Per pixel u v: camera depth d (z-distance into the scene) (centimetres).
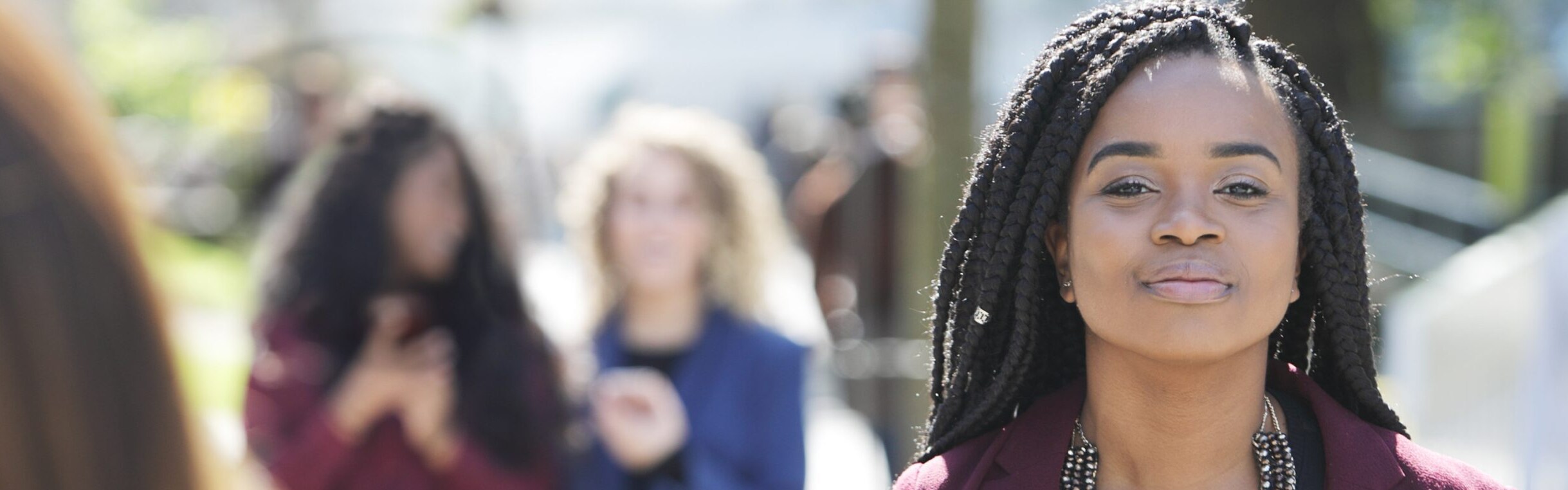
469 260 968
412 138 964
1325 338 537
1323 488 512
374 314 946
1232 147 479
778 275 1180
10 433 320
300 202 979
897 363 1367
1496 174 3322
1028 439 537
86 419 325
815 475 1562
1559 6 3569
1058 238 523
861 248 1616
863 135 1709
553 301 1374
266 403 925
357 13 3253
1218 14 513
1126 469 520
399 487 920
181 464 344
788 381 1059
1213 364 494
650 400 989
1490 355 1573
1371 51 3609
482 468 930
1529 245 1658
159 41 3584
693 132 1115
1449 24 3825
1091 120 494
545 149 2991
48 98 323
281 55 3262
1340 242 511
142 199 361
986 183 530
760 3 3131
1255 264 478
